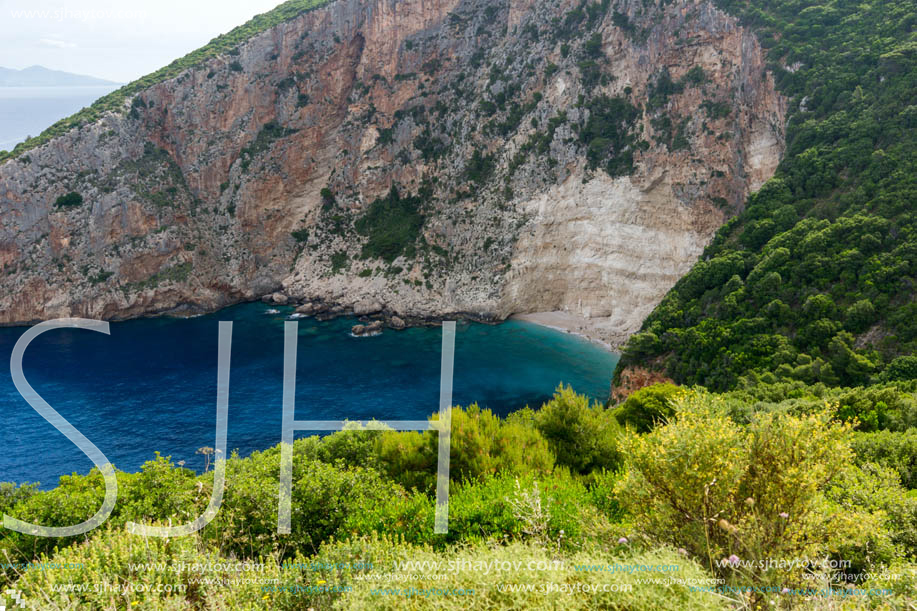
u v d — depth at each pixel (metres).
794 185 48.25
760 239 47.31
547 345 62.59
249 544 8.66
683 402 7.02
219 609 5.91
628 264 65.12
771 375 35.56
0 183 73.44
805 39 55.31
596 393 51.06
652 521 6.19
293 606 6.18
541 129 74.38
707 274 47.78
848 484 9.21
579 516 7.37
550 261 70.50
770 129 56.59
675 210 62.53
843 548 7.07
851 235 39.31
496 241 73.81
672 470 6.04
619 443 6.93
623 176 66.19
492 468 10.41
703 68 62.50
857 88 47.66
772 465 6.09
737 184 58.69
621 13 69.88
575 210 69.19
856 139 45.22
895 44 47.62
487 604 4.74
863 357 33.62
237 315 78.56
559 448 12.23
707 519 5.65
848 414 23.69
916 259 35.34
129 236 78.75
